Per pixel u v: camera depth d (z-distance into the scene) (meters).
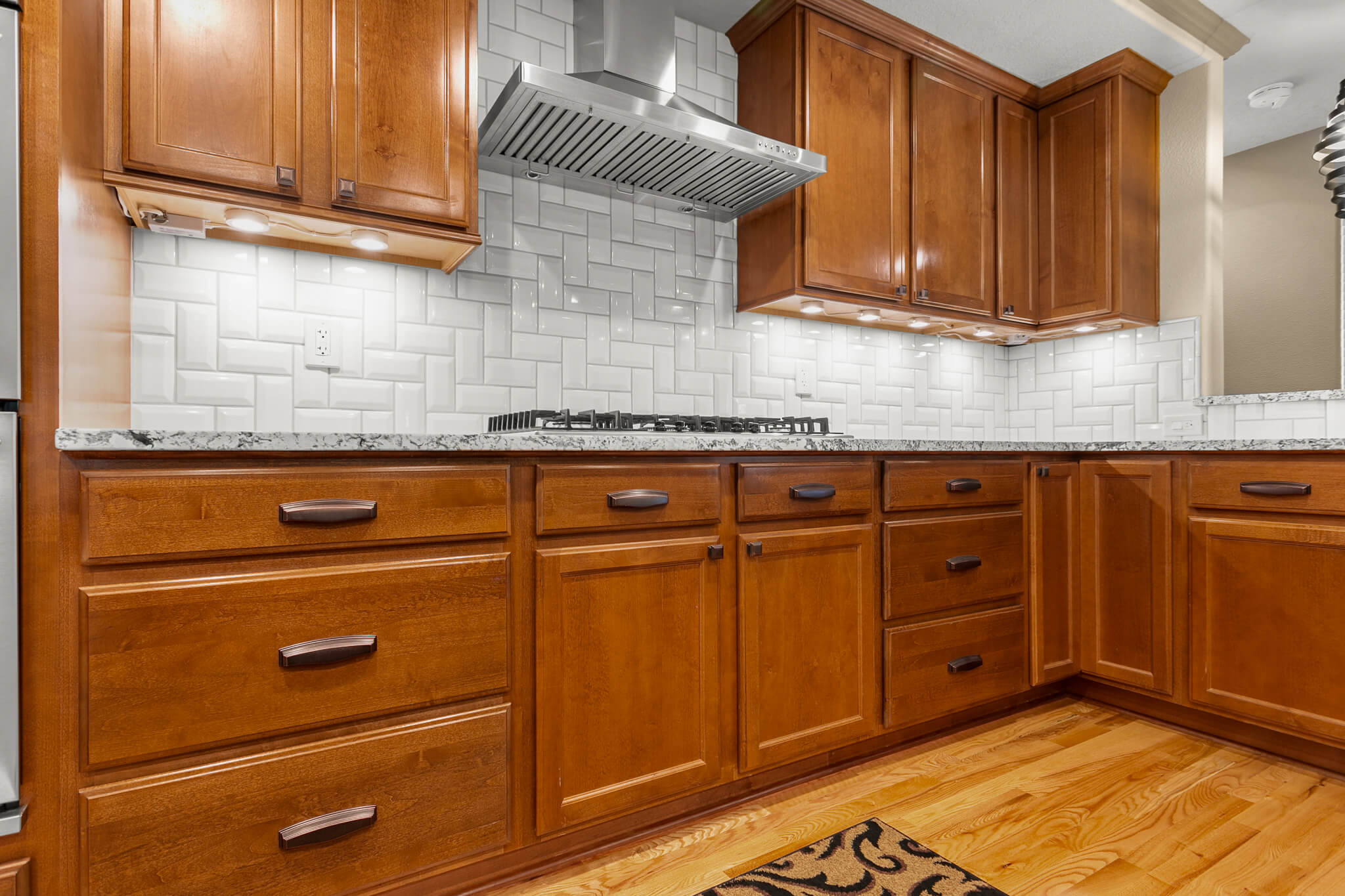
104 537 0.91
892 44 2.37
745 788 1.59
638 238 2.20
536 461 1.26
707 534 1.46
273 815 1.01
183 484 0.96
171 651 0.95
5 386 0.86
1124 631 2.05
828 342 2.62
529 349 2.00
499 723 1.20
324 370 1.73
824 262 2.18
